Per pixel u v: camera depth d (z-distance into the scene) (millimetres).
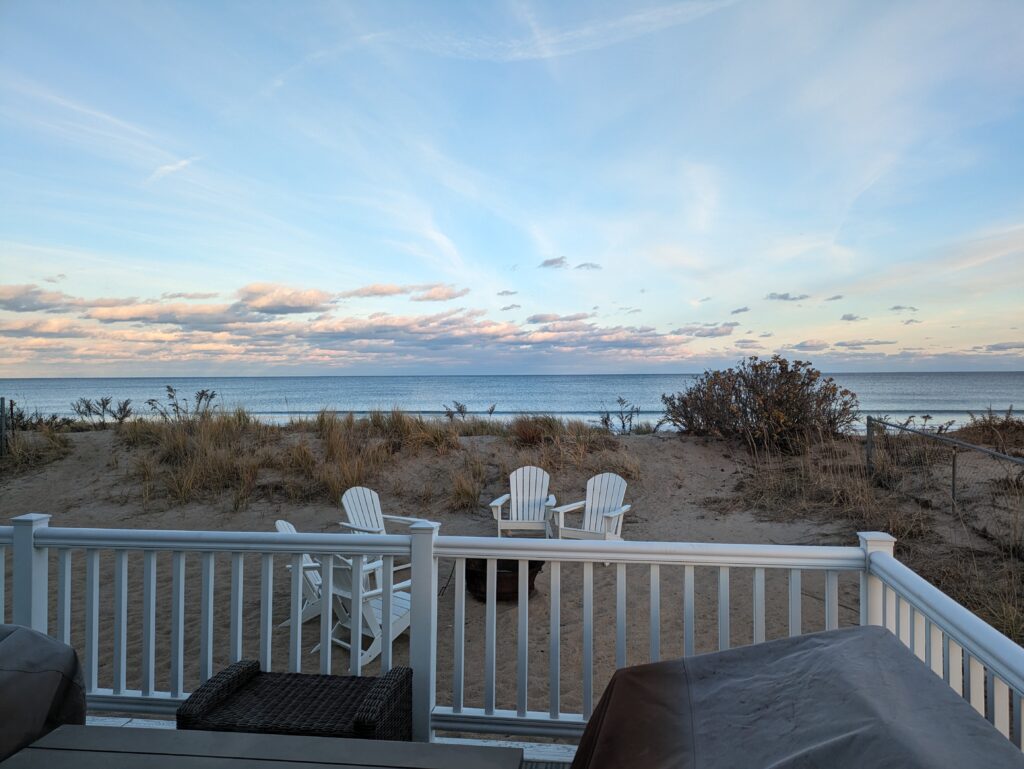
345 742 1889
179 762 1783
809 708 1399
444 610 5520
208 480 8984
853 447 9344
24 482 9320
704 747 1396
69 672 2113
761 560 2711
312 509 8234
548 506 7227
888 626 2592
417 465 9523
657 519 7902
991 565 5527
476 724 2945
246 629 5219
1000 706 1747
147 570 3143
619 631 2824
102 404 12898
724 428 10211
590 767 1493
